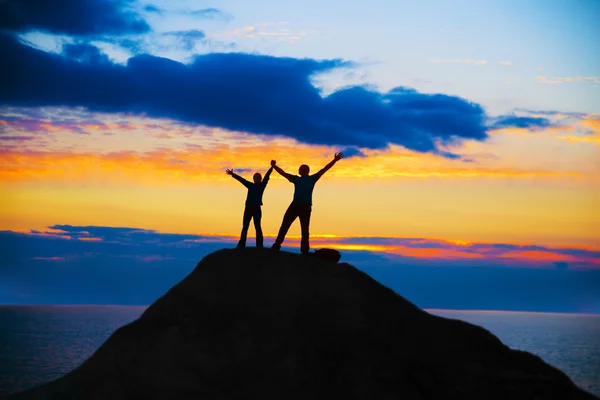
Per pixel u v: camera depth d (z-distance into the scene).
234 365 10.42
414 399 9.98
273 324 11.09
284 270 12.13
